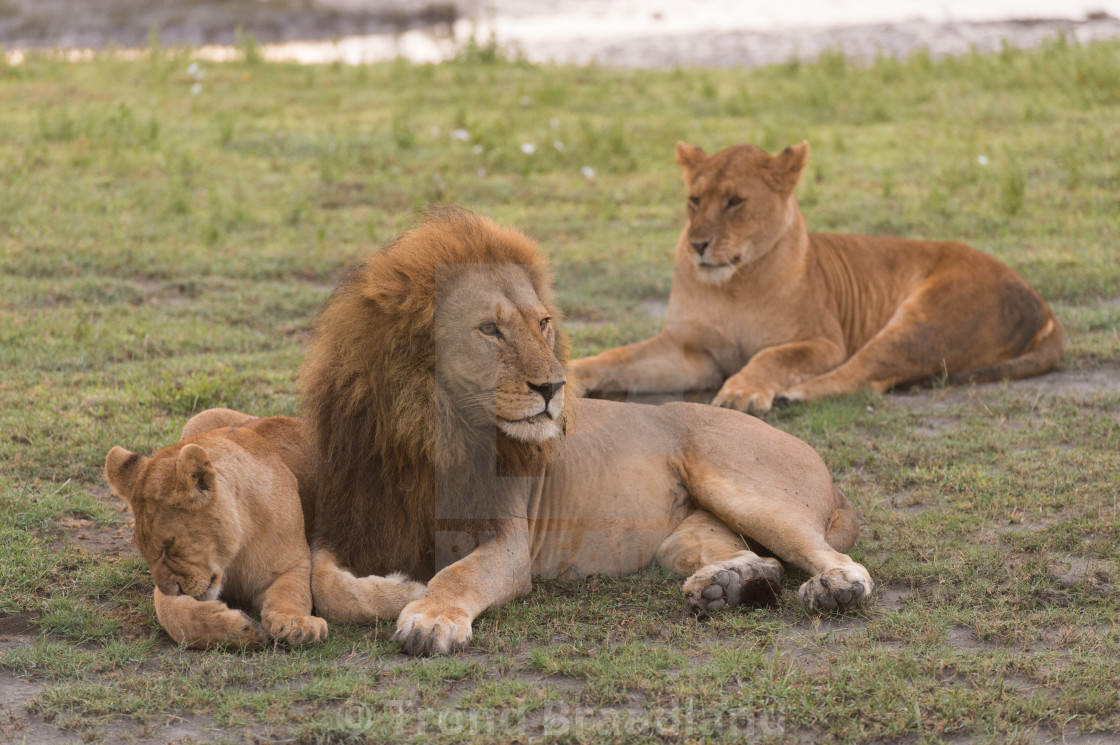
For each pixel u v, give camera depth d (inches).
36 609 277.7
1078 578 293.4
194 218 701.3
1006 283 495.8
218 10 1689.2
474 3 1845.5
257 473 270.8
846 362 494.0
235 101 1053.8
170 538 252.7
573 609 282.5
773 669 246.5
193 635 254.7
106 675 246.2
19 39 1475.1
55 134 880.3
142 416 412.2
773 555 306.2
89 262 605.6
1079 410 436.8
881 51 1270.9
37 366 465.7
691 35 1583.4
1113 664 248.5
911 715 227.9
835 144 908.0
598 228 705.0
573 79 1197.1
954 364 488.1
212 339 512.7
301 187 789.9
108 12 1642.5
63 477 362.3
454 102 1080.2
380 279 269.1
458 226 276.8
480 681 244.7
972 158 852.0
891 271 530.0
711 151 901.2
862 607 279.6
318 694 236.5
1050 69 1107.3
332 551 285.3
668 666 252.5
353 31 1606.8
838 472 384.2
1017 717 229.0
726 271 485.4
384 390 271.3
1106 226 691.4
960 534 327.0
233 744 219.5
